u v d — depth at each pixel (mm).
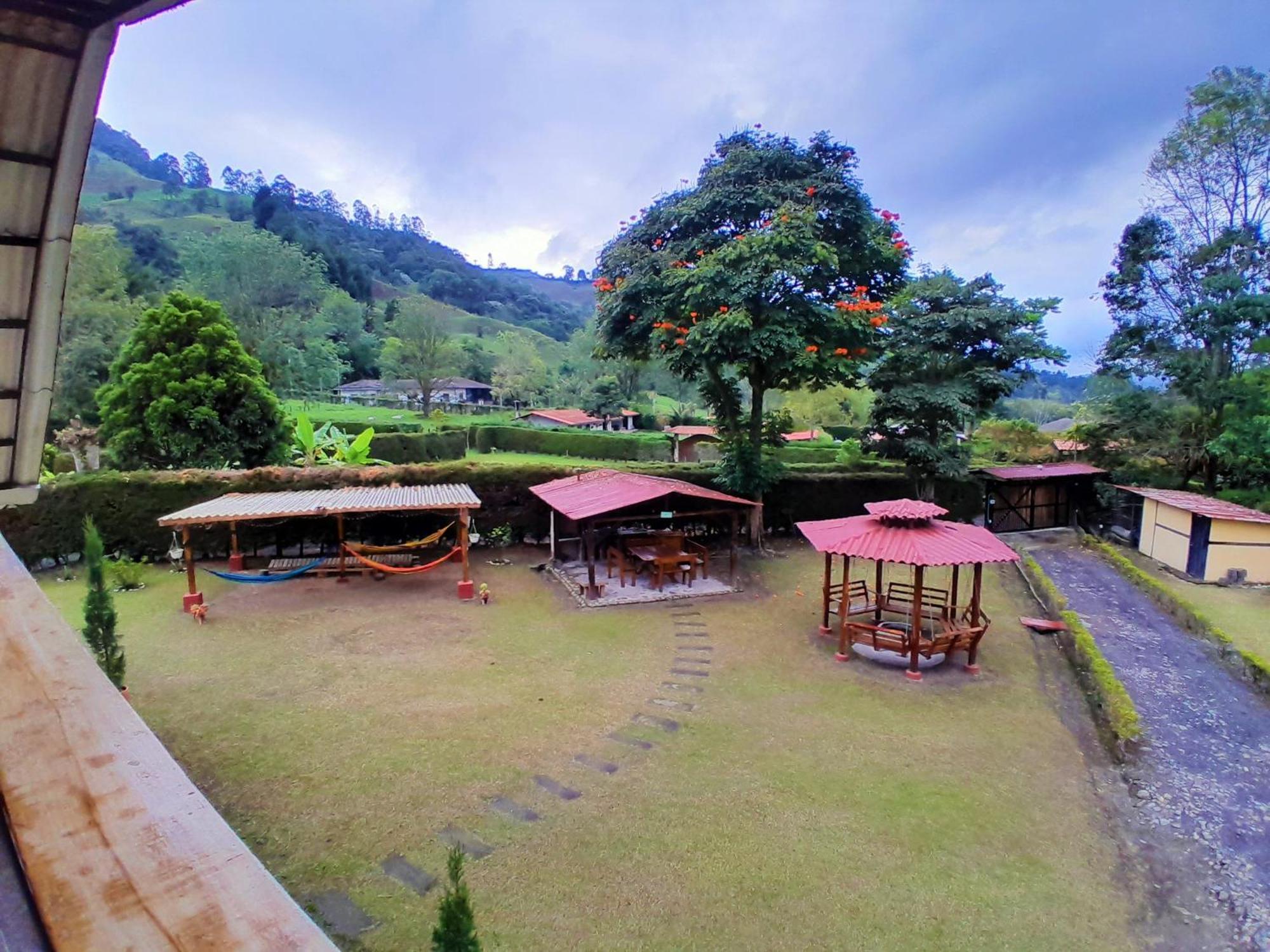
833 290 19281
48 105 2145
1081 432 23969
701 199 18250
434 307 80000
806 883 6172
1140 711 9727
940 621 13383
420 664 11078
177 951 852
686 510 15266
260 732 8758
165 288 53562
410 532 18562
